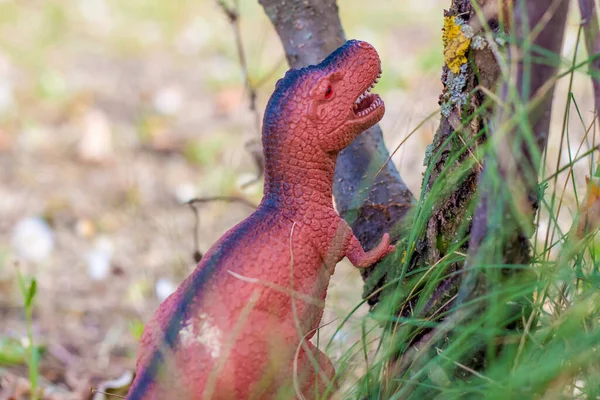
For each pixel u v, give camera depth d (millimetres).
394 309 1168
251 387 1139
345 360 1186
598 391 1137
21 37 3039
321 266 1162
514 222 1126
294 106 1152
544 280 1132
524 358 1139
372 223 1247
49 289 1632
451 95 1174
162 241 1761
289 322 1147
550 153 1583
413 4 3344
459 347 1146
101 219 1890
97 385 1414
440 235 1184
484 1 1153
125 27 3201
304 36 1288
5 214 1909
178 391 1134
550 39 1122
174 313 1146
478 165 1161
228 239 1155
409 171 1851
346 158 1262
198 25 3133
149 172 2104
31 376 1301
